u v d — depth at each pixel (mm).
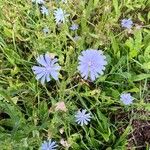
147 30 306
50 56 238
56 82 278
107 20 308
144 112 280
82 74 223
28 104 278
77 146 262
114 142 271
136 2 332
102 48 302
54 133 250
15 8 307
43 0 320
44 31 294
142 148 280
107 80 293
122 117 284
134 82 295
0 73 286
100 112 270
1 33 314
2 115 287
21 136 239
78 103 281
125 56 294
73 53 284
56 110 222
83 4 317
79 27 318
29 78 297
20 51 307
